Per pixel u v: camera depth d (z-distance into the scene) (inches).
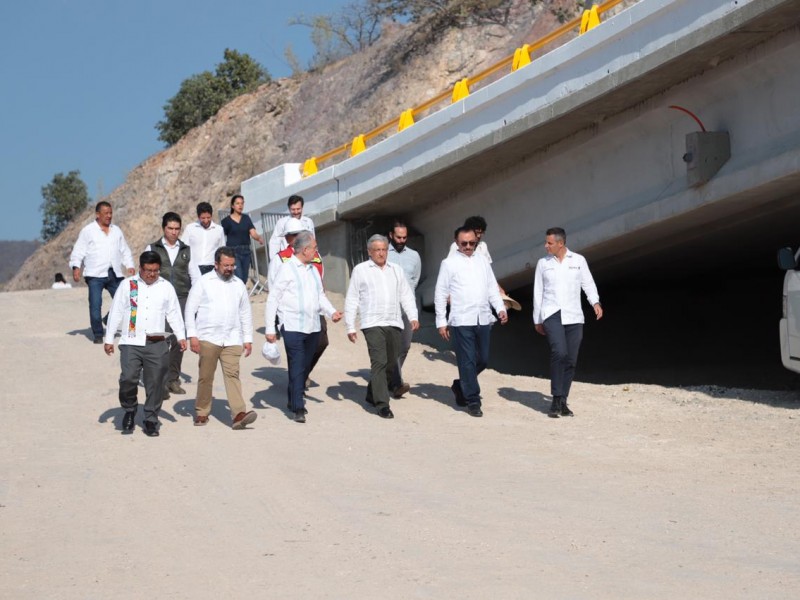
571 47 589.3
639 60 532.4
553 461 373.7
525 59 645.3
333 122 1514.5
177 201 1777.8
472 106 670.5
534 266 684.7
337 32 1722.4
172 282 534.6
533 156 676.1
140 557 258.4
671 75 539.8
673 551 251.9
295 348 462.6
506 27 1384.1
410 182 722.2
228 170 1710.1
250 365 608.1
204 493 331.6
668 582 225.1
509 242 723.4
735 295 907.4
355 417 475.8
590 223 639.1
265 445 411.8
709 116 549.0
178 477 357.4
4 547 272.5
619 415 466.6
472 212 759.1
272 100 1731.1
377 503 310.7
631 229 596.7
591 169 639.8
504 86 641.0
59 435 443.2
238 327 449.1
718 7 494.9
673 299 904.9
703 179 535.5
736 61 515.5
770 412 449.1
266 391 536.7
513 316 832.3
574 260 466.9
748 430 417.1
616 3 575.2
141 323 432.5
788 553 249.3
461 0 1422.2
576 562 242.8
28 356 642.8
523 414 478.6
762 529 272.8
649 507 300.0
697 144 533.3
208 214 617.9
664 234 631.2
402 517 292.2
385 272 478.9
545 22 1201.4
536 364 830.5
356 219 822.5
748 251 737.6
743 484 329.1
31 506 320.5
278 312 469.1
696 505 301.6
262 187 932.0
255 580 234.4
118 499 327.3
